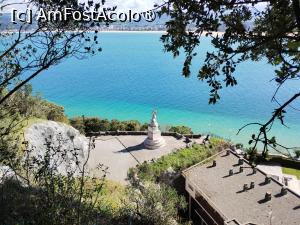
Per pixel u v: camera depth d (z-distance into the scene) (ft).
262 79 378.94
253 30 18.94
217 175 119.75
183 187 125.49
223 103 304.91
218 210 103.91
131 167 120.16
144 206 50.06
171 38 19.61
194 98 321.52
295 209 97.50
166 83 377.09
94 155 135.54
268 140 16.78
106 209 39.93
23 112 83.76
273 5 17.51
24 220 24.25
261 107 288.10
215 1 17.40
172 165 124.77
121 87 364.99
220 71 18.79
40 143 71.00
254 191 107.96
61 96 332.60
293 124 227.81
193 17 18.51
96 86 368.48
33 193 28.14
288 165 159.02
